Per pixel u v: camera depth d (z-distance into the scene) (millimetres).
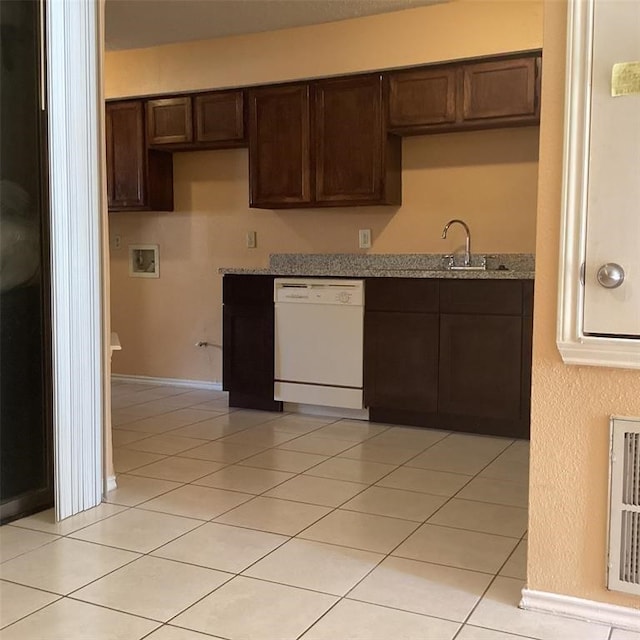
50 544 2414
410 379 4082
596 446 1898
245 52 4723
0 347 2602
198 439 3834
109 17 4371
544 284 1929
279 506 2789
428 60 4184
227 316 4613
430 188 4535
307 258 4957
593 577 1922
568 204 1869
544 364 1942
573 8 1829
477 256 4418
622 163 1809
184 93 4988
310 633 1845
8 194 2605
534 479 1971
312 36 4508
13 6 2596
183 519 2646
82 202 2699
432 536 2494
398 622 1903
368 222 4742
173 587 2102
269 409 4559
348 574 2189
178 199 5406
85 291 2721
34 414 2734
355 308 4184
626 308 1828
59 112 2586
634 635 1846
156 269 5531
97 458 2807
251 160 4758
